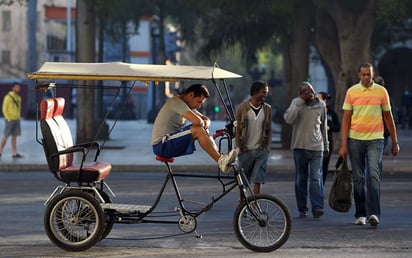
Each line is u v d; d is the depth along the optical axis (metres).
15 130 57.94
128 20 101.50
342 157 28.84
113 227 28.30
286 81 73.25
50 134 24.56
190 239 26.16
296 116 30.75
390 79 130.75
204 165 52.75
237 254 23.80
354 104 28.52
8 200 35.75
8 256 23.55
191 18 101.38
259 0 66.62
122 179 45.78
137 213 24.58
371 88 28.44
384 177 48.25
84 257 23.42
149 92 154.12
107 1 63.22
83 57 66.19
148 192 38.53
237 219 24.12
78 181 24.70
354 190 29.00
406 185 42.72
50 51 133.12
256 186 31.22
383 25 84.25
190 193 37.97
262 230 24.16
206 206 24.45
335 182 28.95
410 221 29.92
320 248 24.75
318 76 136.75
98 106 99.94
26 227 28.38
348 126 28.77
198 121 24.17
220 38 82.88
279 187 41.59
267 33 80.88
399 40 91.00
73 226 24.36
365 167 29.09
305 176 31.00
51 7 154.25
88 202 24.16
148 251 24.23
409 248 24.81
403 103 111.50
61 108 25.80
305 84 31.00
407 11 63.25
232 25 81.94
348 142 28.77
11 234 27.03
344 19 62.03
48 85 24.81
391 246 25.09
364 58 62.53
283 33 76.88
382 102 28.44
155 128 24.58
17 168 53.00
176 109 24.42
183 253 23.94
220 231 27.58
